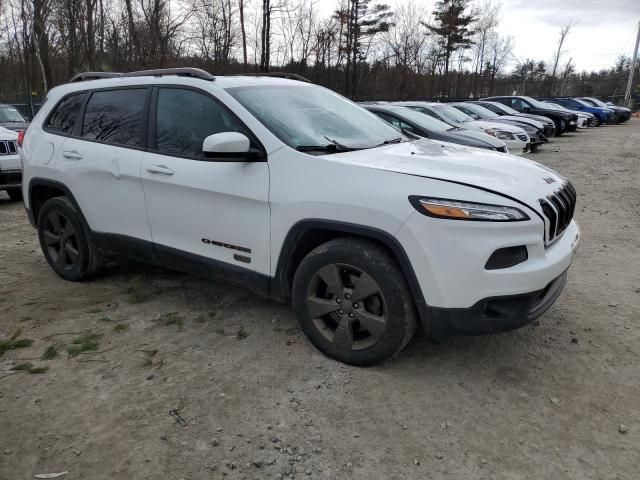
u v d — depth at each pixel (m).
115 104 4.28
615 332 3.81
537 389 3.12
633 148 16.52
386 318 3.07
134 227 4.14
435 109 12.14
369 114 4.49
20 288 4.70
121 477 2.43
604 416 2.87
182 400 2.99
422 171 3.05
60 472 2.46
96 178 4.27
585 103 30.83
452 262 2.82
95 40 19.02
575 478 2.44
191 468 2.48
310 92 4.28
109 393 3.07
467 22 44.34
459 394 3.06
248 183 3.41
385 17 35.34
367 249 3.06
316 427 2.77
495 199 2.85
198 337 3.73
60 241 4.82
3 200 9.16
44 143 4.73
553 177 3.50
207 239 3.71
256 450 2.60
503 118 16.22
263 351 3.52
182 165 3.73
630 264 5.31
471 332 2.94
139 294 4.38
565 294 4.51
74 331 3.83
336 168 3.15
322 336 3.38
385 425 2.79
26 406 2.95
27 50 25.75
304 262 3.31
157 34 17.00
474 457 2.56
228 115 3.58
